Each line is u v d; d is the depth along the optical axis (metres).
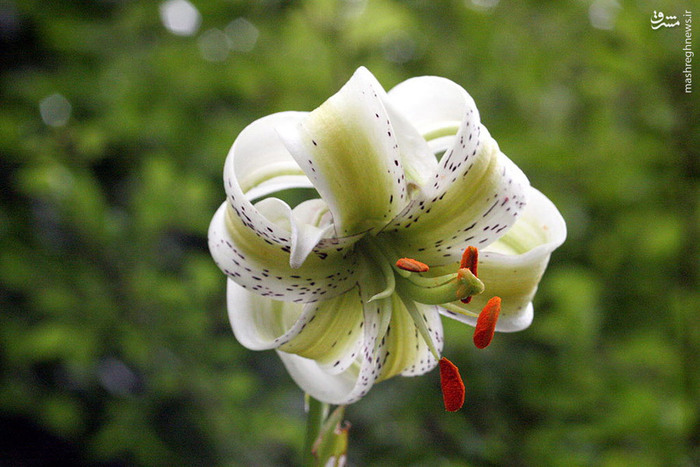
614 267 0.96
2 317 1.11
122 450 1.06
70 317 0.95
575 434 0.78
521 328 0.50
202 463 1.12
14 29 1.39
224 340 1.03
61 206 0.98
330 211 0.48
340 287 0.50
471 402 0.95
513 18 1.00
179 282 1.00
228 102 1.19
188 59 1.04
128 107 1.05
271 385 1.20
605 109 0.92
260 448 1.15
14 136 1.07
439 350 0.51
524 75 1.00
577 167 0.94
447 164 0.48
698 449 0.76
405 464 0.89
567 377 0.86
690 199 0.84
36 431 1.40
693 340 0.83
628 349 0.89
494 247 0.51
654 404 0.75
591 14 0.96
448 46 1.07
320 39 0.98
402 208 0.49
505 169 0.48
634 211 0.92
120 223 1.00
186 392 1.01
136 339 0.95
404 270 0.49
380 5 0.95
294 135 0.47
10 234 1.07
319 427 0.51
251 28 1.08
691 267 0.85
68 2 1.17
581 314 0.85
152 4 1.09
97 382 1.22
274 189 0.50
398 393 0.98
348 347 0.50
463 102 0.49
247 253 0.48
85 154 1.07
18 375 1.18
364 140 0.48
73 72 1.12
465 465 0.85
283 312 0.50
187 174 1.07
